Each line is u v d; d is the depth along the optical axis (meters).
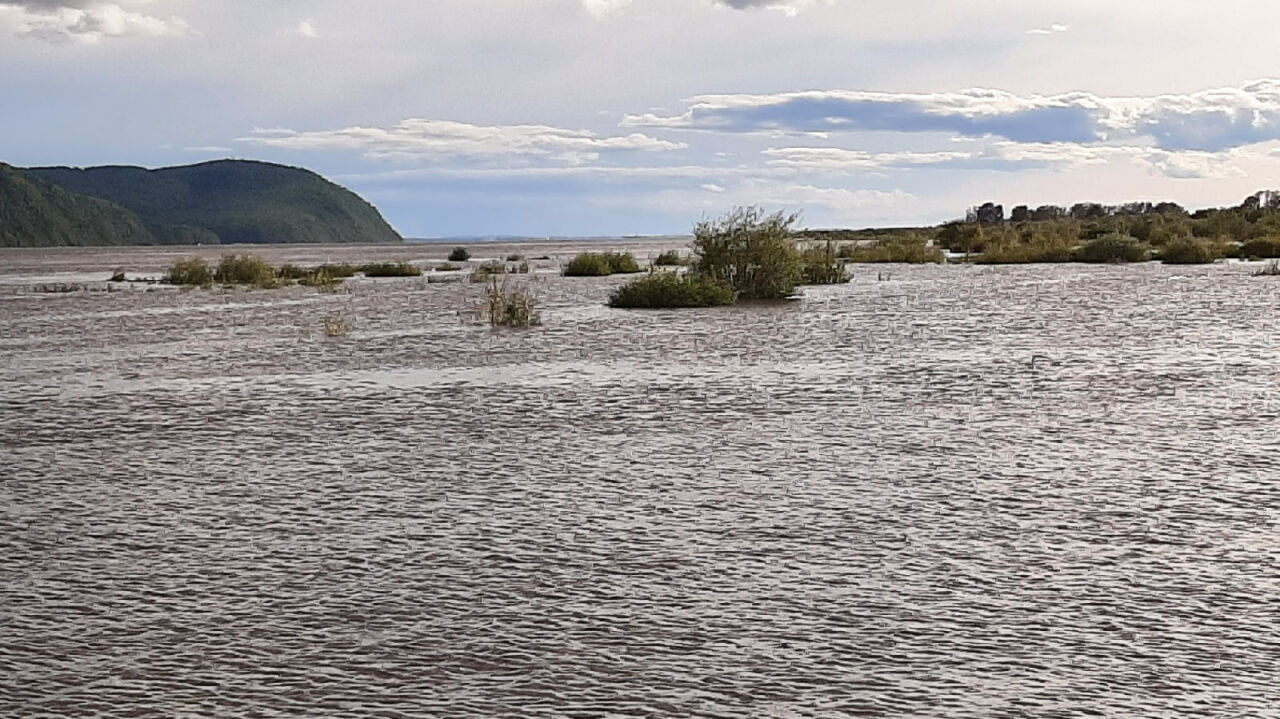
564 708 7.16
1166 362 22.06
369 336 28.72
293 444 15.20
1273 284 43.16
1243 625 8.42
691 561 9.98
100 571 9.86
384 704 7.23
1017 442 14.82
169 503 12.15
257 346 26.80
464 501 12.07
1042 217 161.12
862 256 72.50
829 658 7.89
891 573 9.61
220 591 9.32
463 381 20.61
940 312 33.75
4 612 8.87
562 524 11.15
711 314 34.12
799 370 21.56
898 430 15.69
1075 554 10.07
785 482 12.76
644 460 13.98
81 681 7.61
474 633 8.37
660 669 7.73
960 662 7.81
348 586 9.41
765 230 41.53
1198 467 13.27
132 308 39.66
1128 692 7.35
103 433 16.14
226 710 7.16
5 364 23.89
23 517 11.64
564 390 19.44
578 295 43.50
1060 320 30.72
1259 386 19.02
